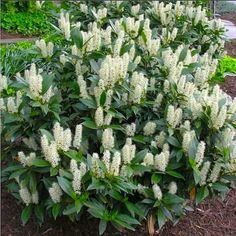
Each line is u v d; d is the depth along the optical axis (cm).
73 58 340
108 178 274
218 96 329
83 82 314
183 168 313
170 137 306
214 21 571
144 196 309
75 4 572
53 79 332
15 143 338
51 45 359
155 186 293
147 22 407
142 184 316
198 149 286
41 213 304
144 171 296
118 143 320
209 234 350
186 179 315
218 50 571
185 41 509
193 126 324
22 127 309
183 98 332
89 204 273
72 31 339
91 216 315
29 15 833
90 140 330
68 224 340
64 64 346
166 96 340
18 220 344
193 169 286
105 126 305
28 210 303
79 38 338
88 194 276
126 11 554
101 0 576
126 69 316
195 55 409
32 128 309
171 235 344
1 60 541
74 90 319
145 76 370
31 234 334
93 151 329
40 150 315
